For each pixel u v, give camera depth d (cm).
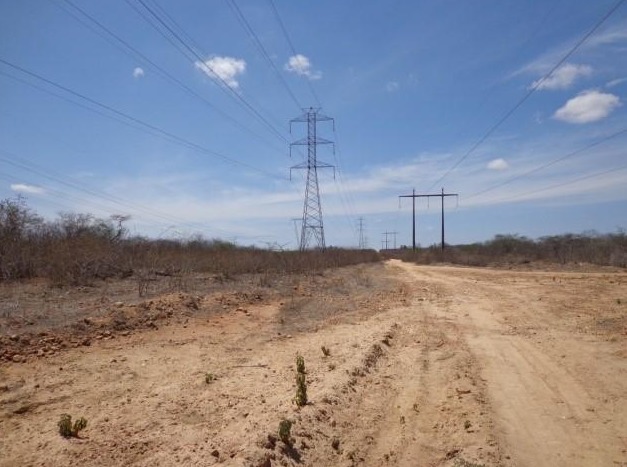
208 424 787
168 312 1577
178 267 2581
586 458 740
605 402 959
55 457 656
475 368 1193
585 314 1883
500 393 1013
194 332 1425
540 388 1044
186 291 1958
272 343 1385
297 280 2744
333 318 1822
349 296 2461
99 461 649
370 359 1232
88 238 2467
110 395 897
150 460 653
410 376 1142
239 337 1419
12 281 1967
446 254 7388
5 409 805
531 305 2162
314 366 1148
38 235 2433
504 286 3038
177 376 1030
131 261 2345
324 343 1405
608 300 2236
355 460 726
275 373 1085
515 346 1412
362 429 836
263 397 919
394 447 775
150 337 1327
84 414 806
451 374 1148
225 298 1894
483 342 1469
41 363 1041
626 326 1611
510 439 800
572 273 4000
